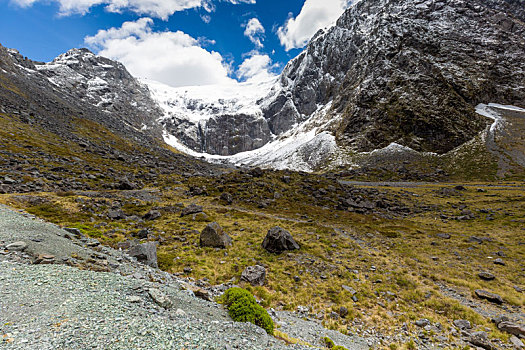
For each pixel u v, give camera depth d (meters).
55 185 58.38
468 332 18.00
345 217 59.97
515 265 31.25
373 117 193.50
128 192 67.12
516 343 16.31
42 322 7.68
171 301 12.44
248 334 11.06
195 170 142.12
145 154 150.38
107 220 41.91
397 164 150.62
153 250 24.48
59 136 110.38
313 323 18.03
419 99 180.38
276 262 30.23
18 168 60.69
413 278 28.06
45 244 16.09
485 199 74.56
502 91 186.88
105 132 158.75
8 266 11.44
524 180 106.06
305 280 26.09
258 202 69.06
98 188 67.00
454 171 132.00
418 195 86.69
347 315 19.89
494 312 21.38
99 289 11.23
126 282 13.12
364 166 159.50
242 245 34.94
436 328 18.66
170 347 7.84
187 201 68.50
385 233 46.91
